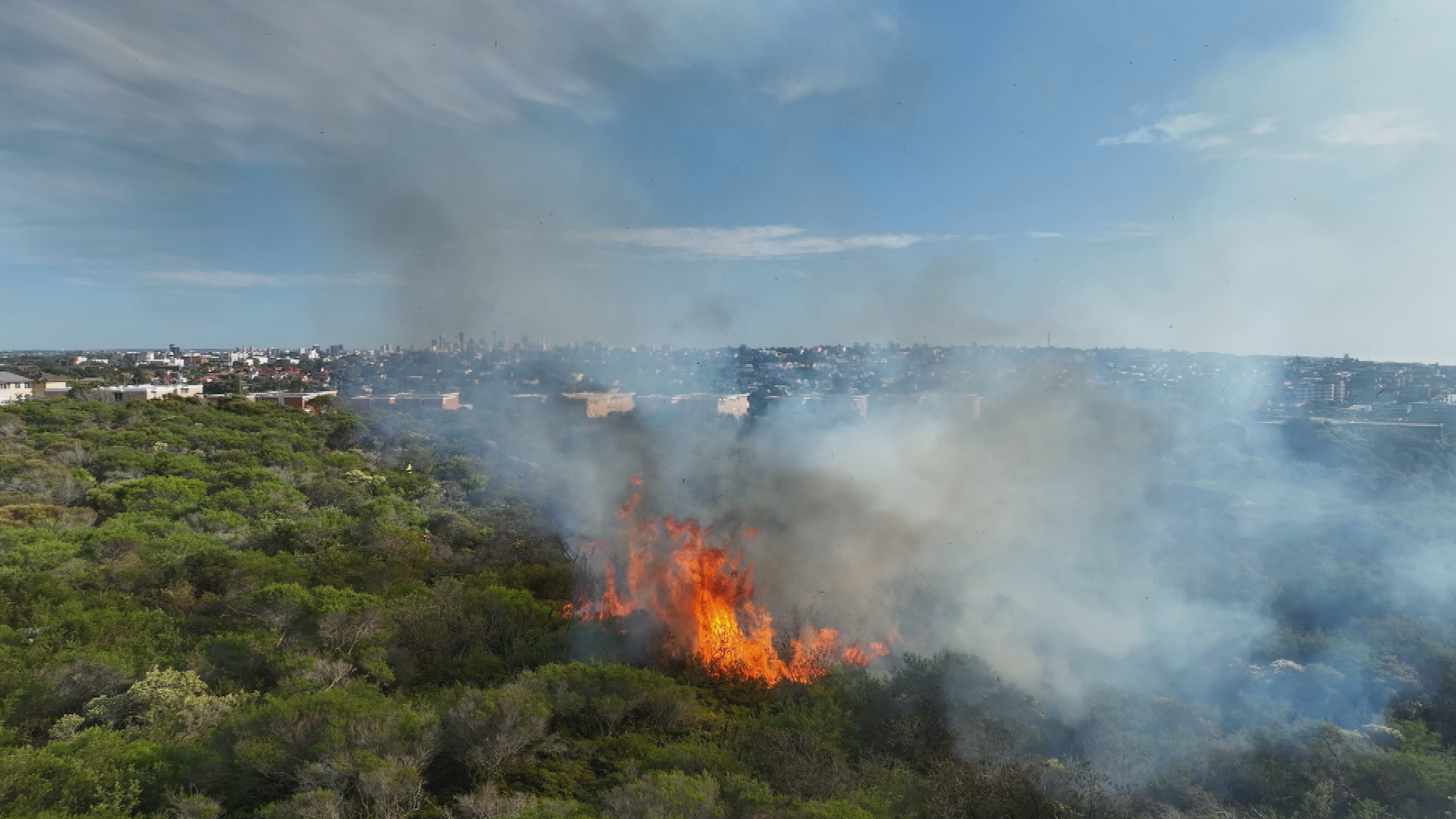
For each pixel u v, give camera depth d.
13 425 66.12
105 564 30.62
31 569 28.77
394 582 33.00
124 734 18.00
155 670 20.45
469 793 17.59
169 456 57.53
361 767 16.58
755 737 21.17
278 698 18.28
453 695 20.44
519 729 19.34
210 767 16.36
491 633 28.89
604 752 20.28
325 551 35.56
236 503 44.66
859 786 18.53
